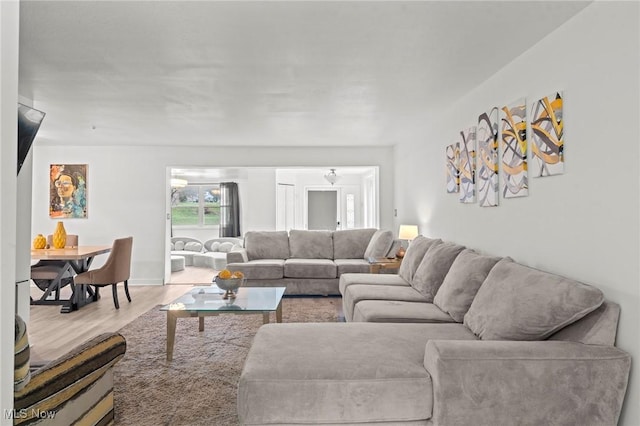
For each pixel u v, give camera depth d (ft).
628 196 6.06
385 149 22.33
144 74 10.41
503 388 5.82
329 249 20.92
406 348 7.16
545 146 8.13
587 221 6.97
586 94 6.98
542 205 8.32
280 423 6.02
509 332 6.86
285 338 7.68
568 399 5.82
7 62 3.48
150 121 15.90
